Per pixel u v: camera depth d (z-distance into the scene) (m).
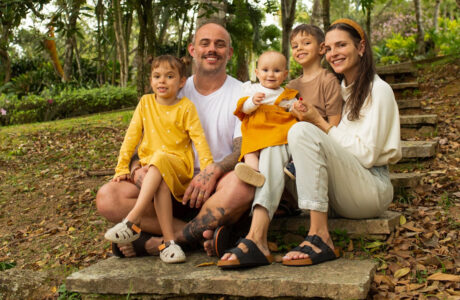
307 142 2.48
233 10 6.76
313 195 2.48
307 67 3.09
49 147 6.31
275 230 2.99
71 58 13.84
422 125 5.03
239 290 2.25
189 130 2.95
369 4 6.91
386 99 2.65
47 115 10.13
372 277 2.34
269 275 2.28
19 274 2.97
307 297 2.21
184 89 3.28
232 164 2.80
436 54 10.74
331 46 2.81
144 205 2.59
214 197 2.62
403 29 17.12
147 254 2.79
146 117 2.99
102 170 5.18
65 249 3.49
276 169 2.60
